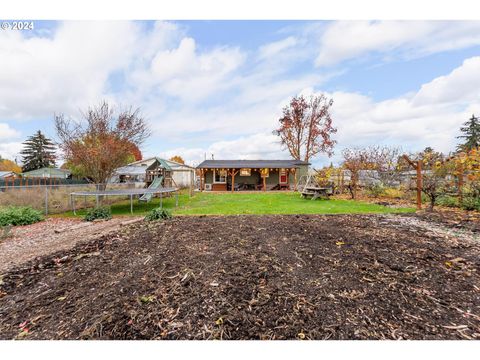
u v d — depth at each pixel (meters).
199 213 6.61
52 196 8.30
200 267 2.55
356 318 1.66
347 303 1.83
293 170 18.53
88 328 1.65
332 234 3.83
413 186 9.30
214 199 11.33
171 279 2.30
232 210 7.26
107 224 5.71
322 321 1.64
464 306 1.80
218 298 1.94
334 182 12.66
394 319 1.65
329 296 1.94
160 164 13.70
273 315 1.71
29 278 2.56
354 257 2.79
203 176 18.31
